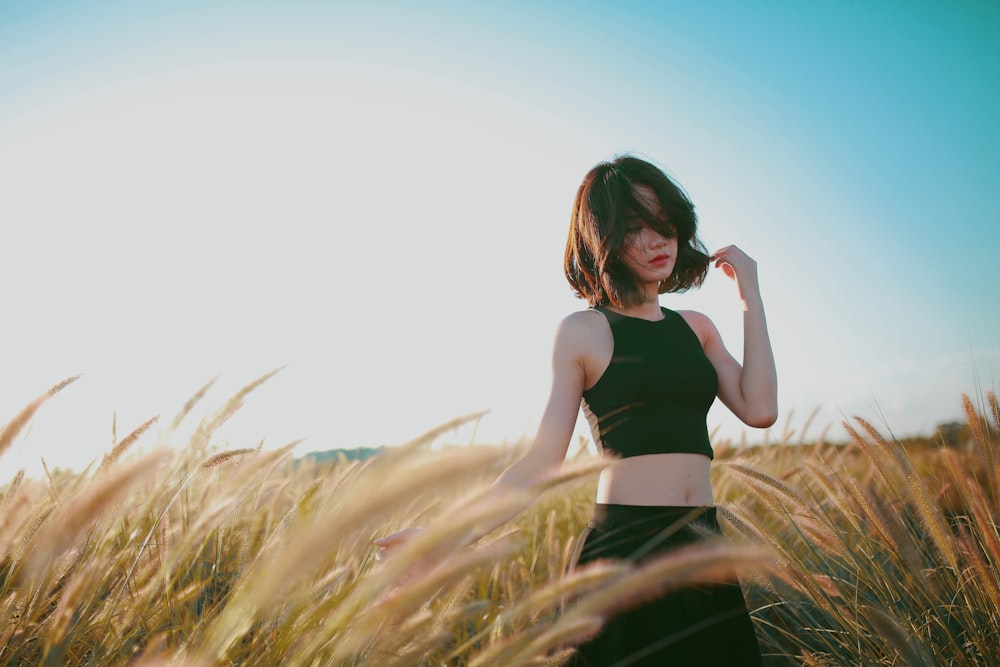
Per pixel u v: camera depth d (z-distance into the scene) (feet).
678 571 3.32
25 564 4.12
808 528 6.41
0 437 3.86
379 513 2.84
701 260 6.76
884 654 5.90
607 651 4.64
